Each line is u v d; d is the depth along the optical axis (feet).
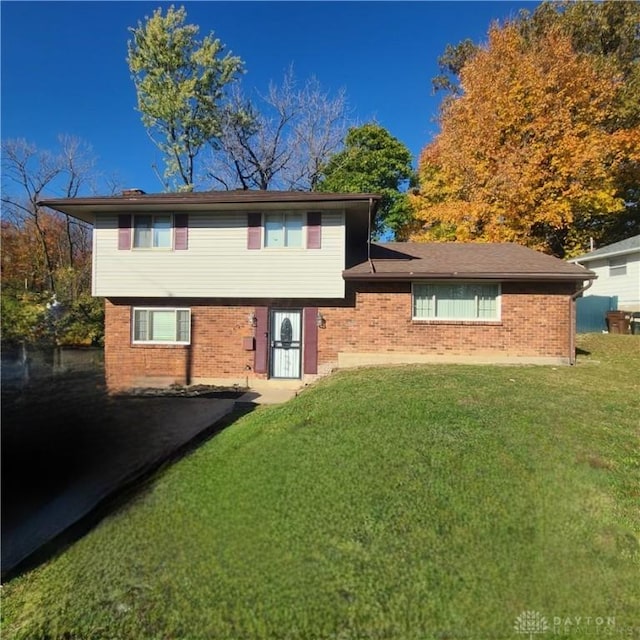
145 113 81.30
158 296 40.14
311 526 12.67
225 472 16.49
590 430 18.95
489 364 37.86
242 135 86.28
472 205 64.28
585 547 11.59
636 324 57.52
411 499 13.65
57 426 16.93
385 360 39.32
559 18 81.15
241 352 40.27
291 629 9.49
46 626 10.27
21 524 14.61
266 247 39.52
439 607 9.82
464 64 82.58
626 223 79.51
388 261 42.29
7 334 33.04
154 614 10.20
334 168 87.51
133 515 14.17
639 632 9.26
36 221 88.58
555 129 61.11
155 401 22.56
